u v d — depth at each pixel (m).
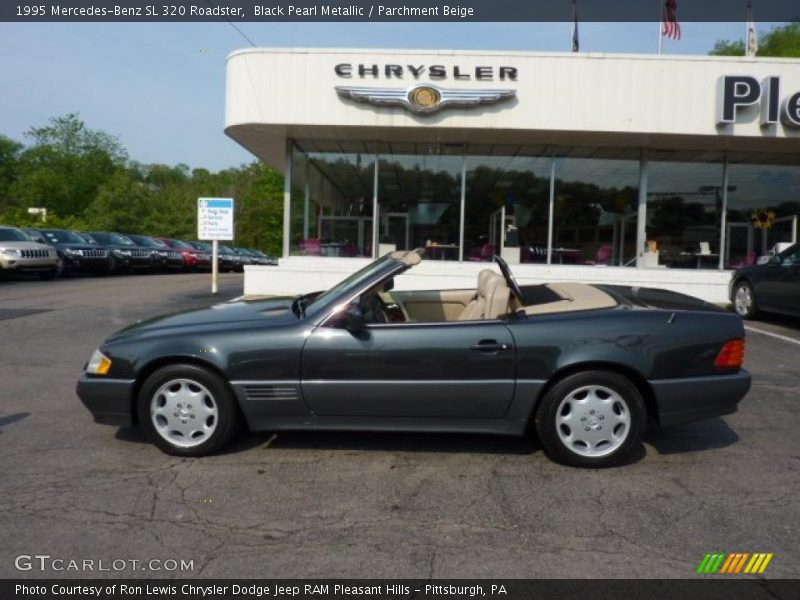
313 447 4.63
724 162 14.64
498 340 4.20
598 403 4.23
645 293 4.98
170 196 59.72
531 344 4.20
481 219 14.49
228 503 3.72
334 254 14.58
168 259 25.98
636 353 4.18
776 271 10.26
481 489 3.94
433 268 13.49
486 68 12.52
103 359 4.41
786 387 6.58
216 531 3.40
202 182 85.62
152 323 4.78
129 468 4.23
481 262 14.17
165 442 4.39
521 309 4.44
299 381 4.27
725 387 4.27
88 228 46.56
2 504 3.70
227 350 4.28
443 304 5.55
